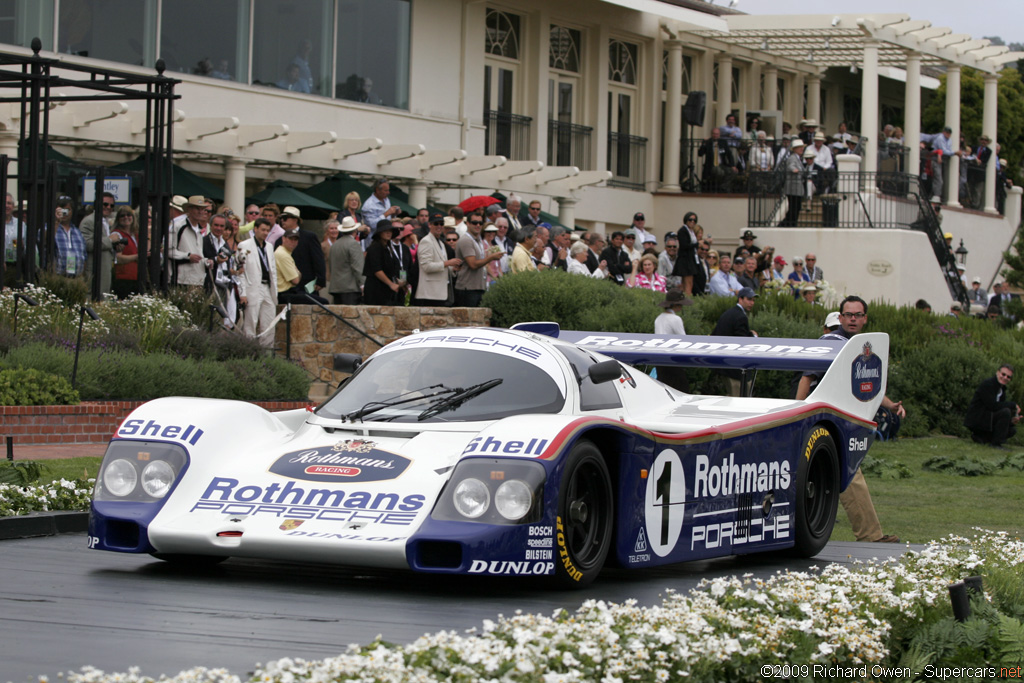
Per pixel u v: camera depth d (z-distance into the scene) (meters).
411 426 9.24
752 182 41.28
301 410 10.31
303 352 22.72
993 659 6.75
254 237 22.08
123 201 21.83
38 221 21.09
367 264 23.06
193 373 19.19
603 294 25.80
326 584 8.56
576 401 9.62
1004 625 6.77
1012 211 56.19
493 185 33.84
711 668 6.04
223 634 6.88
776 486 10.76
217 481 8.72
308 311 22.69
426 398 9.58
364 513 8.20
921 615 7.37
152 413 9.14
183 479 8.69
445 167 32.34
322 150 29.41
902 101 59.84
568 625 6.17
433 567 7.96
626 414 10.27
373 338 22.66
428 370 9.87
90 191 21.62
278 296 22.98
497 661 5.50
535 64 38.53
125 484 8.70
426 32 34.56
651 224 43.22
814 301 32.47
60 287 20.47
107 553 9.69
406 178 31.53
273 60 30.56
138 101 26.55
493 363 9.83
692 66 45.50
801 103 50.44
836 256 39.56
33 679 5.83
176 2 28.36
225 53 29.41
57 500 11.16
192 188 26.22
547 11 38.66
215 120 26.05
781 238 40.38
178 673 5.94
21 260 20.61
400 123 33.78
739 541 10.28
